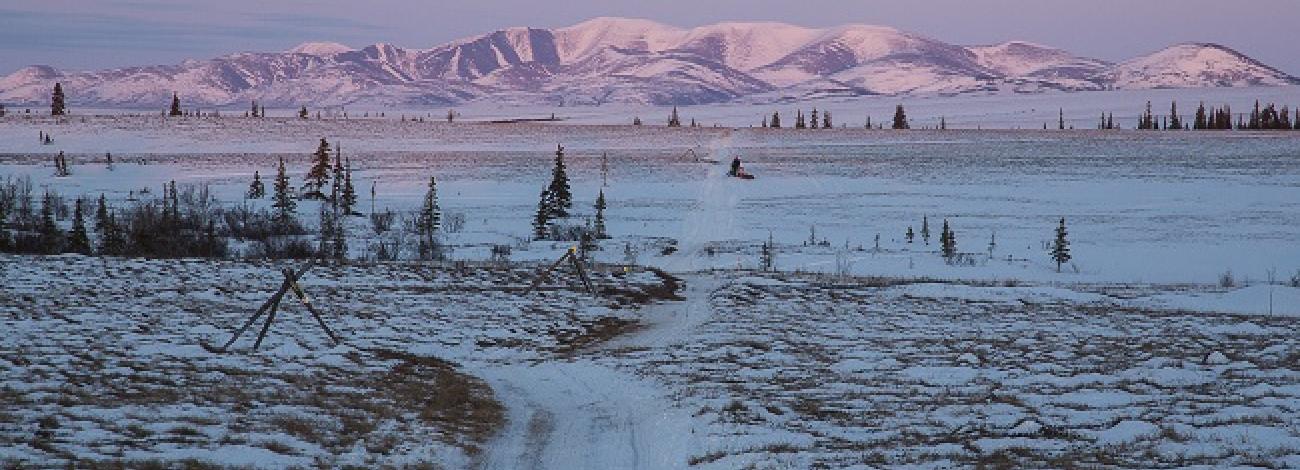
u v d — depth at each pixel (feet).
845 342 176.65
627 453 98.17
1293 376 135.13
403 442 99.25
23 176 586.04
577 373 149.07
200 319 177.27
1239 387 126.72
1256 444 90.84
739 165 604.90
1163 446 89.76
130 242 370.94
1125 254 377.71
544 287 252.83
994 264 352.28
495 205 511.40
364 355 153.58
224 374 127.65
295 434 97.45
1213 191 537.24
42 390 108.99
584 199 531.50
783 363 150.51
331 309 202.49
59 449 84.12
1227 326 205.87
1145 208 490.90
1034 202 513.86
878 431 100.58
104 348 140.87
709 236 424.87
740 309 229.04
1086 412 109.50
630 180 595.06
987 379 135.44
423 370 146.00
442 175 617.21
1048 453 88.58
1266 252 379.14
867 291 262.06
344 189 498.69
